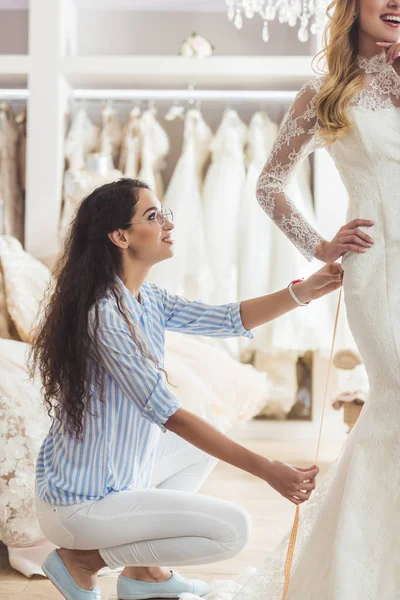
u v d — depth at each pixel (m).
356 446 1.58
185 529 1.74
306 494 1.51
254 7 3.39
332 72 1.69
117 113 4.75
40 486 1.87
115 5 4.89
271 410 4.54
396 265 1.58
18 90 4.47
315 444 4.28
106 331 1.70
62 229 4.17
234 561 2.32
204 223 4.25
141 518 1.75
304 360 4.66
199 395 3.00
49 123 4.20
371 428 1.57
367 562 1.50
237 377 3.41
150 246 1.82
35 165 4.19
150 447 1.92
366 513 1.53
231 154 4.31
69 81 4.41
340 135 1.64
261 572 1.75
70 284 1.77
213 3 4.86
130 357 1.67
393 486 1.52
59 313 1.77
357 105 1.65
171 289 4.09
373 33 1.65
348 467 1.63
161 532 1.75
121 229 1.80
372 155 1.62
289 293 1.91
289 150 1.78
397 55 1.63
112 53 4.99
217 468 3.66
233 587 2.02
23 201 4.52
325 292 1.88
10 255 3.56
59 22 4.20
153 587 1.98
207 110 4.89
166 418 1.61
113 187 1.83
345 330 3.93
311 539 1.65
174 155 4.88
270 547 2.47
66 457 1.81
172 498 1.76
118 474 1.82
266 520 2.78
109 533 1.75
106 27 4.99
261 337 4.04
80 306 1.74
